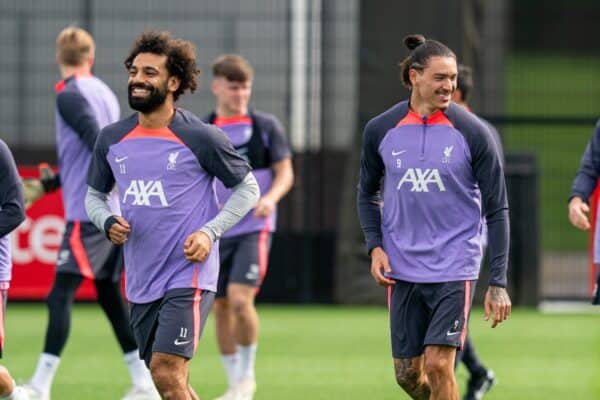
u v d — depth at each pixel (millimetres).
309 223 52312
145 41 21750
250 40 51812
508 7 110625
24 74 52031
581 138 83812
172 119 21953
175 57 21719
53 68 51969
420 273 22641
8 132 52031
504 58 58688
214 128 22016
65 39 30266
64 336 29219
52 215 50156
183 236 21688
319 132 52000
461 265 22484
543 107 60500
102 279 29797
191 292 21594
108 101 30422
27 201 30406
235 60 32031
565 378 34688
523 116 51875
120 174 21922
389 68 51281
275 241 52562
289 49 51812
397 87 51250
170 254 21688
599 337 43406
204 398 31219
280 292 52719
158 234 21688
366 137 23172
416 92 22641
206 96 51281
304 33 51812
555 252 63625
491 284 22375
